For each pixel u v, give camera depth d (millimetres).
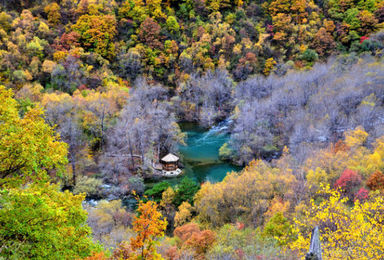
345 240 15438
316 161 34812
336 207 17156
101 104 52781
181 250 21484
